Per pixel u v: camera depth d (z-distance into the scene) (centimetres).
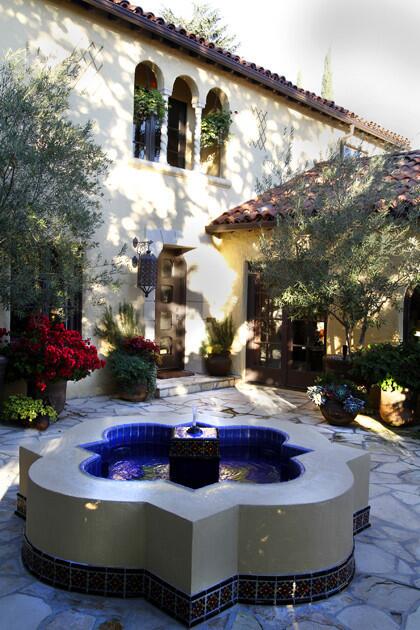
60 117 680
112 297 938
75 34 849
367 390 839
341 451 450
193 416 507
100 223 784
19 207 598
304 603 327
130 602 323
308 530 329
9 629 291
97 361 776
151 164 980
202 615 303
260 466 492
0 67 707
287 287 792
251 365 1123
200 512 310
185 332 1099
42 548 346
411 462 618
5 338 789
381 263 732
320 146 1366
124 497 334
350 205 738
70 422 750
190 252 1087
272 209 1009
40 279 679
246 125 1168
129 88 938
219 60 1034
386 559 385
